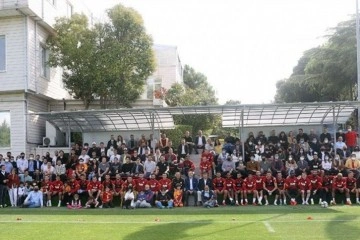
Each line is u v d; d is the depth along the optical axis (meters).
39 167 21.67
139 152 22.27
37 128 26.19
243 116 23.05
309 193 18.72
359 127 24.48
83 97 27.62
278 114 23.59
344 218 13.96
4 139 24.88
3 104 24.97
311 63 36.56
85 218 15.09
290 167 19.72
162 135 22.95
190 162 20.77
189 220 14.12
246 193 19.00
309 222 13.22
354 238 10.68
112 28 28.08
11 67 24.83
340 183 18.55
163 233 11.77
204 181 19.16
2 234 12.04
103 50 27.17
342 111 23.31
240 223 13.26
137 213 16.47
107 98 27.88
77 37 26.84
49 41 27.34
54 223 13.95
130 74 27.77
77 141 26.77
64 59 26.70
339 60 33.09
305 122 24.53
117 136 25.67
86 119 24.45
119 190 19.27
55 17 27.77
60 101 28.34
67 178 20.41
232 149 22.05
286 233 11.43
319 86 37.19
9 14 24.61
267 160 20.36
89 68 26.50
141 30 28.47
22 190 20.23
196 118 36.06
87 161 20.94
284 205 18.50
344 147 21.33
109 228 12.77
